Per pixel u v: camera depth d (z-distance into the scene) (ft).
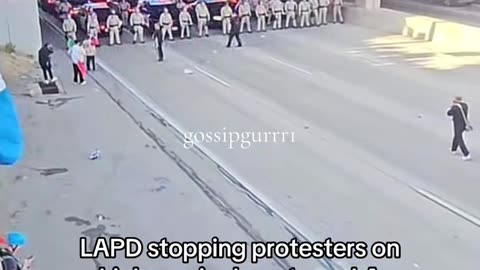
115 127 53.01
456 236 33.71
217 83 67.21
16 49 78.59
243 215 36.68
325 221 35.70
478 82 65.57
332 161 44.68
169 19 93.40
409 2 116.06
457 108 44.75
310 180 41.42
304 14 101.40
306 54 81.56
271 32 98.17
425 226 34.86
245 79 68.69
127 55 83.71
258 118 54.70
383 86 64.90
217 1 98.84
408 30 92.17
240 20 97.60
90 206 38.29
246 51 84.38
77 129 52.54
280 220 35.94
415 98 60.29
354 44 87.40
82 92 64.59
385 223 35.29
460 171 42.42
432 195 38.75
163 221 36.14
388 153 46.01
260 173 42.80
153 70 74.23
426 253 32.12
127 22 100.58
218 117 55.16
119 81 69.15
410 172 42.42
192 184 41.22
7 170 43.62
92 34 89.51
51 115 56.49
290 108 57.62
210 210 37.35
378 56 79.25
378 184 40.57
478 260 31.37
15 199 39.24
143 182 41.63
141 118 55.47
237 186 40.75
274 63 76.48
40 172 43.50
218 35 96.32
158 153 46.93
